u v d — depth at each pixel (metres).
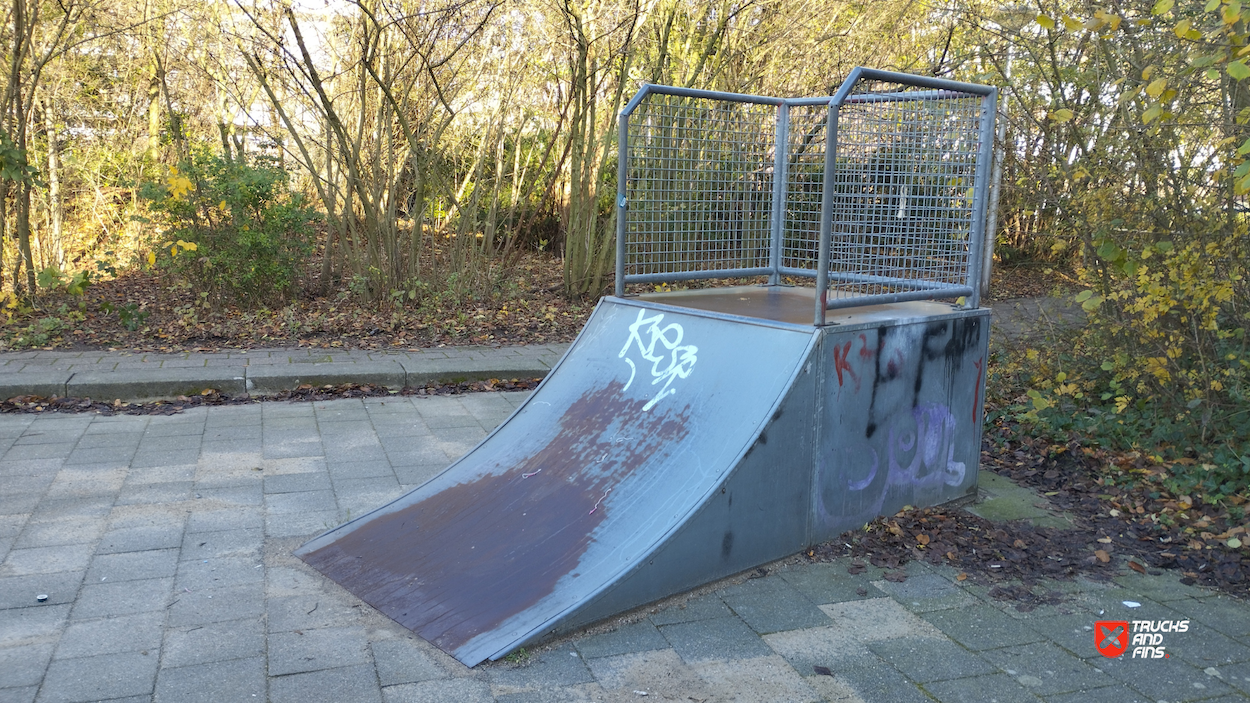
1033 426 5.34
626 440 3.72
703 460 3.41
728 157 5.01
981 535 3.87
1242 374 4.55
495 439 4.18
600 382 4.15
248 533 3.78
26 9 8.77
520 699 2.54
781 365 3.51
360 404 6.23
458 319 9.13
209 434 5.34
